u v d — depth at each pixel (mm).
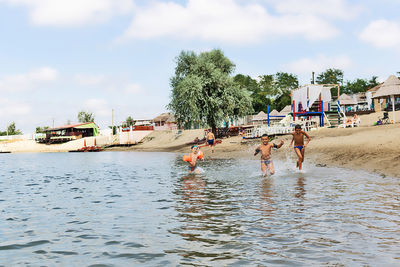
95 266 3883
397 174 10664
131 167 18891
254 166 16375
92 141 70250
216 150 29062
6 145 75812
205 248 4367
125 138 63344
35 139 82312
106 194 9219
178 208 6934
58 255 4293
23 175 16016
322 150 18984
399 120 29672
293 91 35500
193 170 14305
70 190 10297
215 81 38344
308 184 9531
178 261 3945
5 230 5555
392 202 6762
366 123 33500
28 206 7699
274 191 8570
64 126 78125
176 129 61656
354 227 5070
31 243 4820
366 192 7922
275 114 53906
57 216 6562
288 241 4523
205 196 8266
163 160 24609
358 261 3744
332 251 4090
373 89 51750
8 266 3939
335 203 6824
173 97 39031
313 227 5137
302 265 3689
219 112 38188
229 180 11289
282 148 22547
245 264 3779
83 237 5062
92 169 18531
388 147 15195
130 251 4363
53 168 20422
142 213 6578
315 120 31156
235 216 6023
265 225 5344
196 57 39969
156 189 9828
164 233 5113
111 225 5723
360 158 14633
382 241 4402
